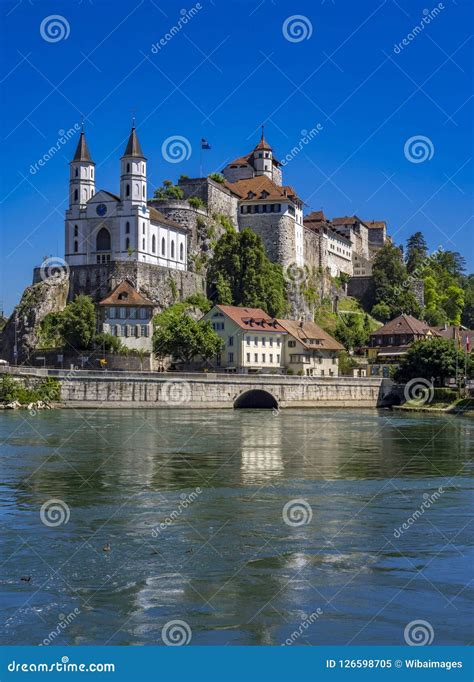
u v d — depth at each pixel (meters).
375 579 37.88
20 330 177.62
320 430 105.62
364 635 32.34
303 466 70.50
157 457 74.75
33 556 40.78
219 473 66.00
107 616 33.66
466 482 62.66
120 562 39.94
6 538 44.06
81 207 191.50
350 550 42.25
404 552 41.97
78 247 189.88
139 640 31.75
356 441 91.69
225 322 179.12
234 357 178.12
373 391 171.25
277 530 46.16
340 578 37.94
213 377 149.50
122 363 166.12
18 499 54.53
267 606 34.69
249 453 78.81
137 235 186.00
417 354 166.00
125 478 63.00
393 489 59.34
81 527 46.59
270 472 66.94
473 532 45.97
